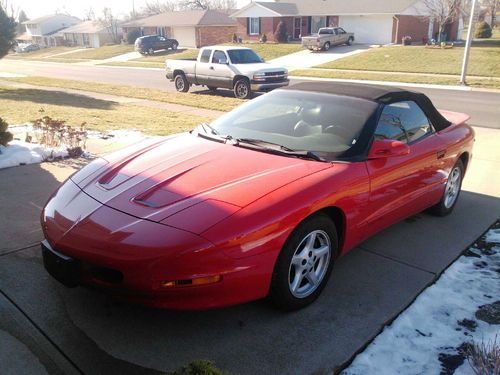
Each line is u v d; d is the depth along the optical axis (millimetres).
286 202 2945
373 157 3615
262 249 2801
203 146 3797
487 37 44281
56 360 2641
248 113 4371
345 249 3586
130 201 3002
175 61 18031
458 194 5277
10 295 3246
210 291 2695
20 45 84375
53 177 5918
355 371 2635
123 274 2643
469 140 5207
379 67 27141
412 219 4961
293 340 2893
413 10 39531
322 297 3395
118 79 23766
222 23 54500
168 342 2832
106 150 7492
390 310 3240
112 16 73812
